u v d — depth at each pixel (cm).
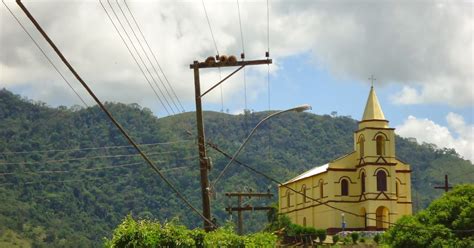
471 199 6762
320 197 10525
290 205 11325
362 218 10162
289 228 9325
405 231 6650
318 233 9025
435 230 6500
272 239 3581
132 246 2745
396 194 10256
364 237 9644
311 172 11044
